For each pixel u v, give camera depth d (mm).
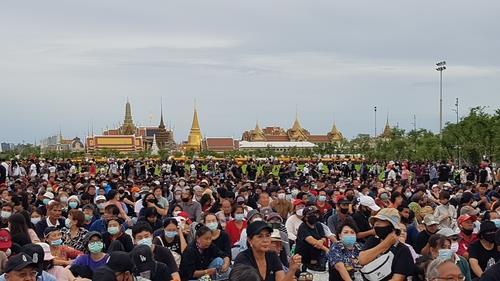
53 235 13281
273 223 13562
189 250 12773
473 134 72438
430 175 52656
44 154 124188
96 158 118000
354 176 57594
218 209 19672
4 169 42531
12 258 8164
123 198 24359
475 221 15328
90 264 11492
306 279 12195
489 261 11711
